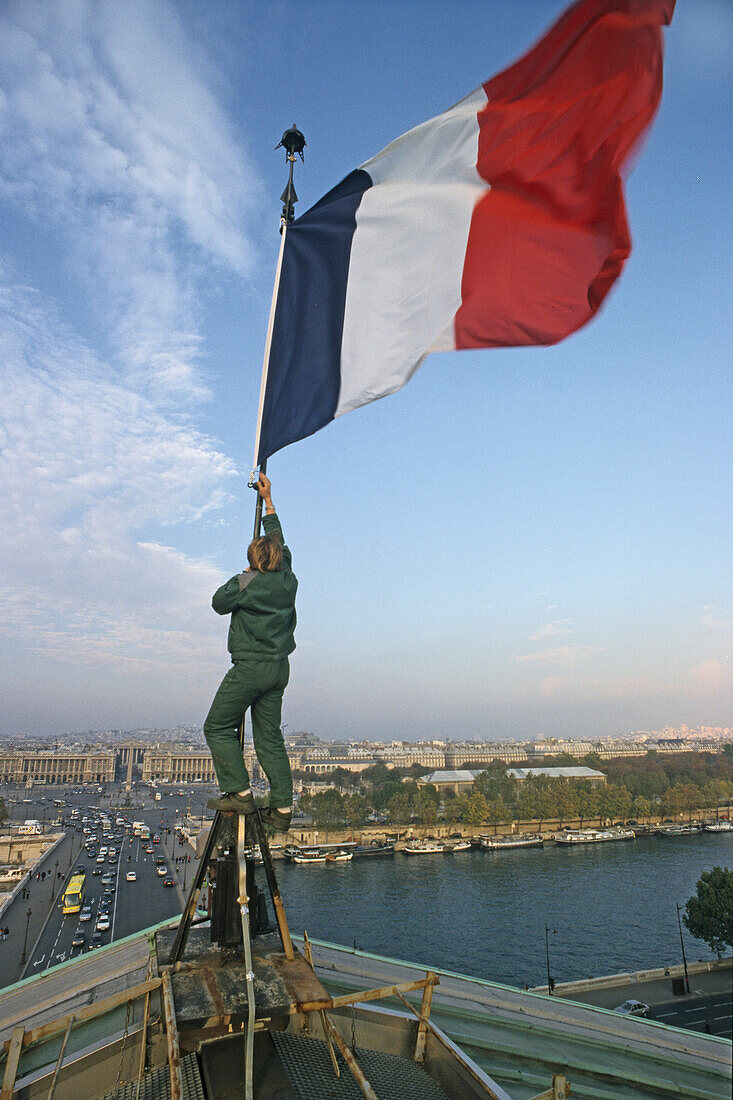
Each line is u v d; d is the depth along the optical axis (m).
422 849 157.75
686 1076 12.93
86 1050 9.34
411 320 11.52
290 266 12.00
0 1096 7.44
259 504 10.62
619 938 90.00
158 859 150.00
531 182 11.29
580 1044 13.64
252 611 8.73
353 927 95.56
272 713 8.95
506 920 98.50
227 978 7.48
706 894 72.50
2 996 14.82
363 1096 6.27
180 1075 5.95
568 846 165.62
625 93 10.89
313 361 11.60
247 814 8.28
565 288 11.38
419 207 11.71
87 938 92.94
